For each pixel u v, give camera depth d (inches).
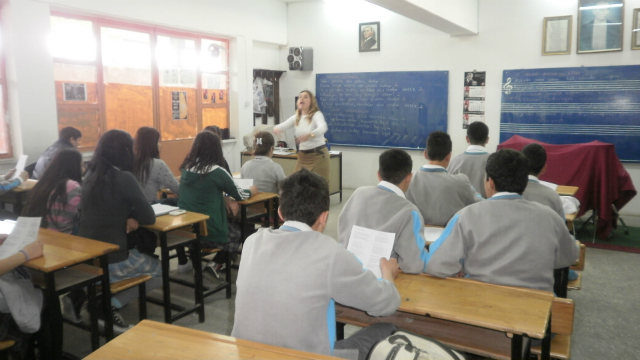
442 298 62.7
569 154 180.4
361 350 58.5
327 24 280.5
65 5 177.0
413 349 53.8
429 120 257.3
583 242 176.1
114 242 95.1
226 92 269.4
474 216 69.1
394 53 262.4
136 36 215.0
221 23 246.1
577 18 215.3
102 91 202.7
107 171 94.7
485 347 65.1
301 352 46.1
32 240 79.0
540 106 227.9
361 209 75.5
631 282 137.2
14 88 167.6
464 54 243.6
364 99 274.2
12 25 163.3
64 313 96.3
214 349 47.6
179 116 242.2
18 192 142.6
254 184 144.4
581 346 101.0
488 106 241.4
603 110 214.7
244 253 53.2
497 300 61.8
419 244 71.6
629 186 176.4
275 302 48.1
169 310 103.4
